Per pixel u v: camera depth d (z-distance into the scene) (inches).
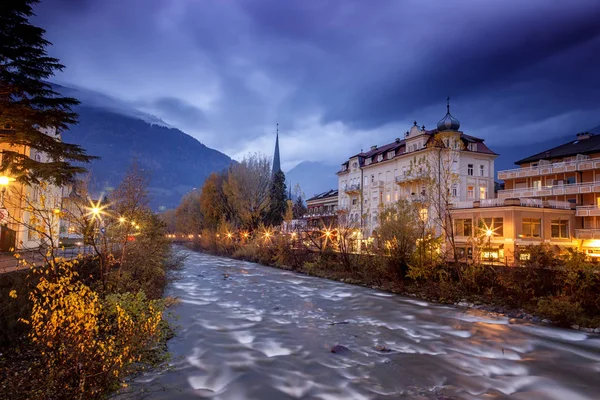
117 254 640.4
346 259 1123.3
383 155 2283.5
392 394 313.1
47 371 257.0
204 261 1745.8
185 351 414.6
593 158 1595.7
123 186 642.2
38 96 651.5
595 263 589.3
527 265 666.8
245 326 534.0
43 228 346.9
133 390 298.7
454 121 1849.2
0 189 624.4
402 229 893.2
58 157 697.6
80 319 252.8
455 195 1823.3
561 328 538.0
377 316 617.6
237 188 2053.4
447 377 352.8
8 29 593.9
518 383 341.4
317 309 673.6
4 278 376.5
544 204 1505.9
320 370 365.7
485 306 670.5
